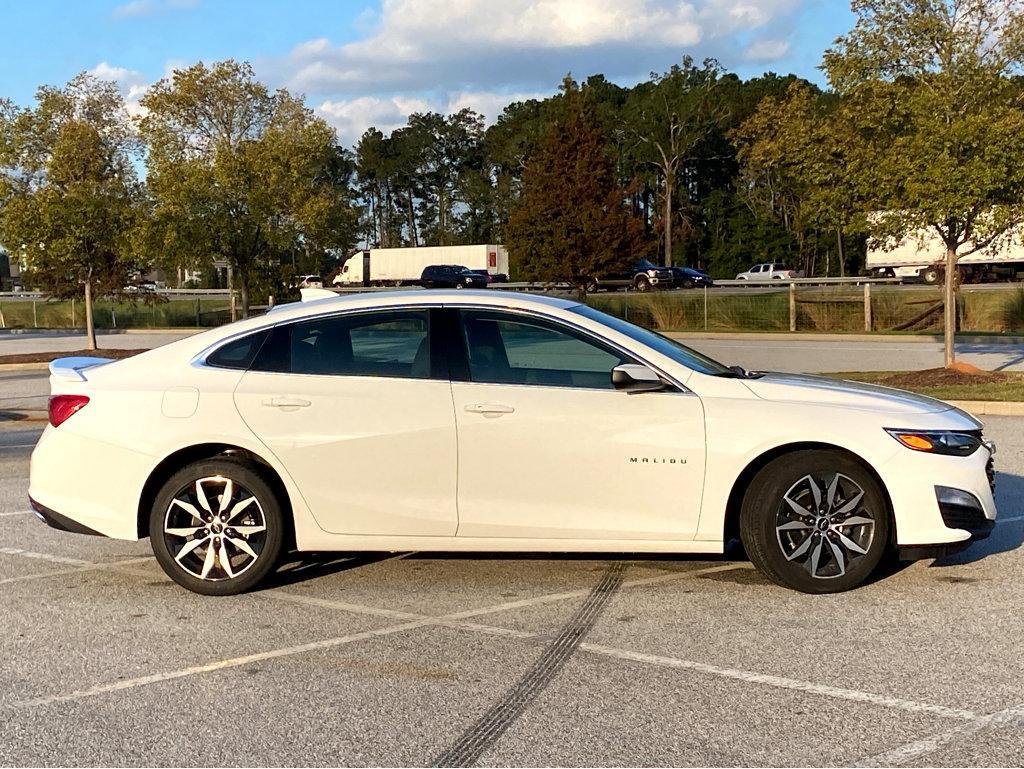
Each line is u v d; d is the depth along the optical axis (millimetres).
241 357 5598
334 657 4609
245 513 5516
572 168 32438
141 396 5531
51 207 22219
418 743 3711
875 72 15320
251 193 23906
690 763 3508
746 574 5812
